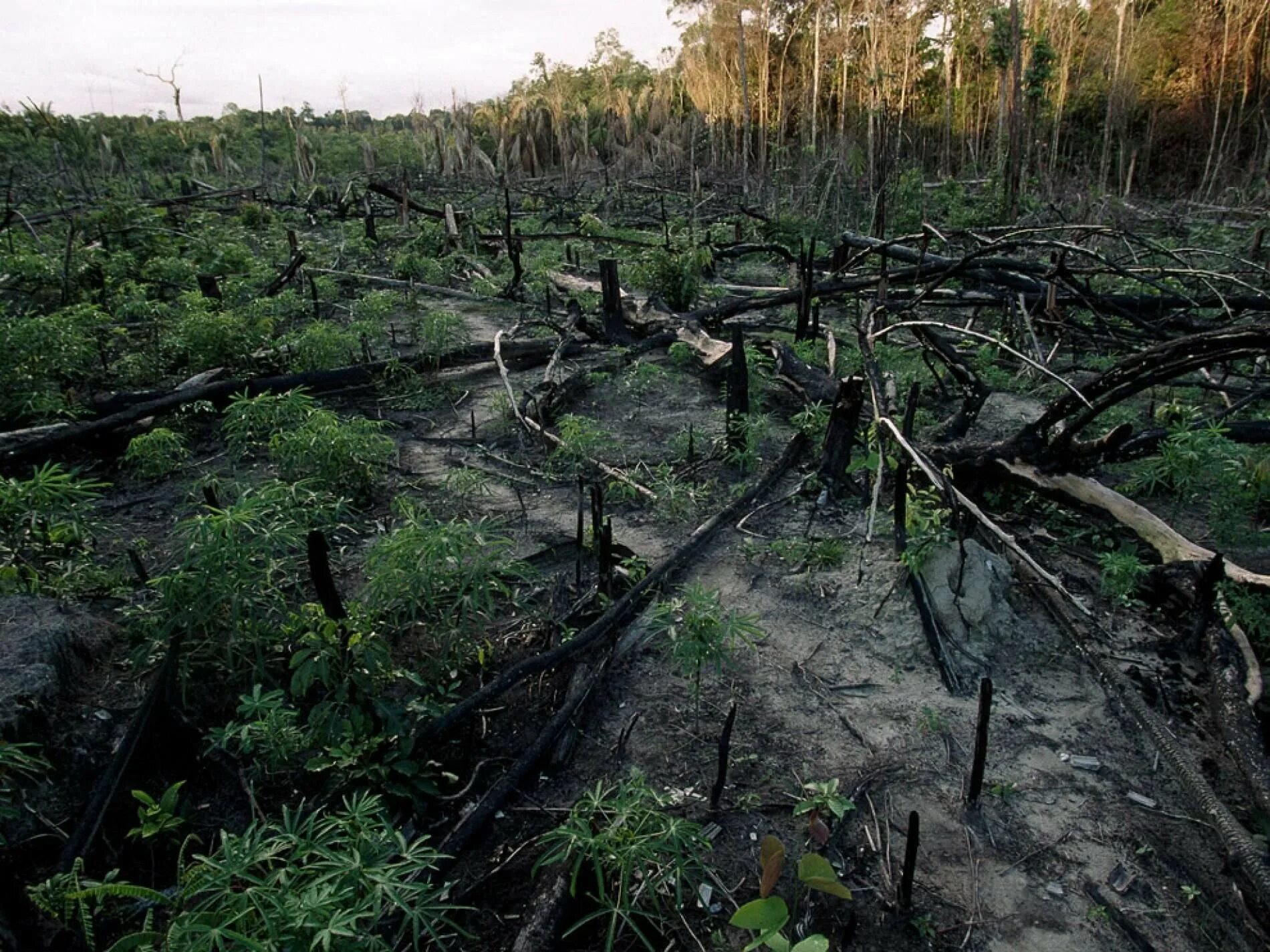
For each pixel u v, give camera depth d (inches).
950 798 124.5
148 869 110.3
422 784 122.3
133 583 177.0
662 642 159.0
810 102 1338.6
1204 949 101.3
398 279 550.9
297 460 214.8
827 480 221.8
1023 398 303.9
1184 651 156.2
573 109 1676.9
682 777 129.0
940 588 161.6
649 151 1497.3
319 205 903.7
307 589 176.2
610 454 256.5
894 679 151.3
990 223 662.5
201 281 421.1
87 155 1093.8
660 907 105.7
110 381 325.7
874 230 541.0
